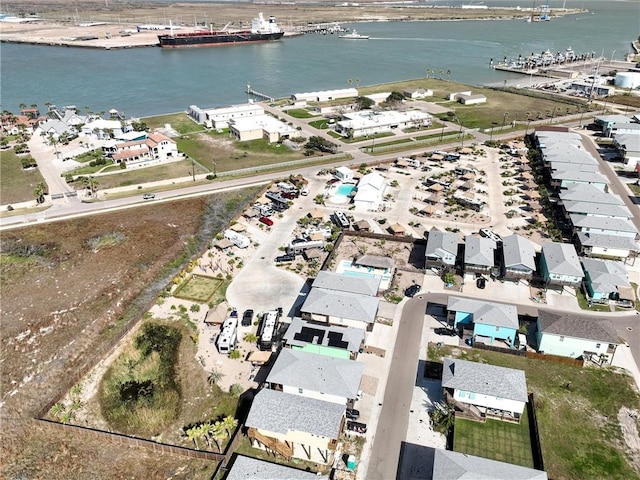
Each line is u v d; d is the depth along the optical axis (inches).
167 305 3080.7
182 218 4192.9
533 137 6097.4
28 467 2082.9
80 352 2763.3
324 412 2058.3
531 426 2185.0
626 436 2158.0
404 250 3651.6
